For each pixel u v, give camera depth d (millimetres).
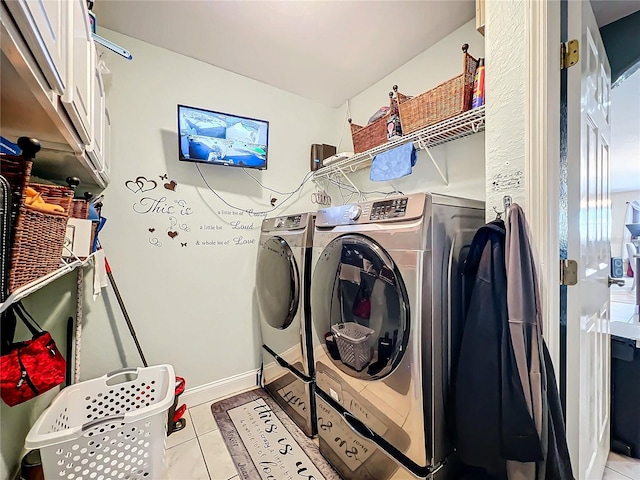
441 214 1160
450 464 1172
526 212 1075
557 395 1034
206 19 1782
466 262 1143
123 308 1856
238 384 2369
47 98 731
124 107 1945
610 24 1658
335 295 1470
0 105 764
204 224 2242
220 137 2125
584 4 1168
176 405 1872
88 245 1201
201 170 2227
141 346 2025
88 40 1124
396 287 1157
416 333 1094
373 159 2062
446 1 1659
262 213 2496
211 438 1777
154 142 2047
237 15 1751
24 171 628
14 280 603
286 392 1996
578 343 1123
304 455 1628
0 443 1111
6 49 539
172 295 2125
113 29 1871
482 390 1017
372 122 2150
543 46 1054
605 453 1546
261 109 2475
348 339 1386
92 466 1224
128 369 1746
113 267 1928
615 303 4191
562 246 1131
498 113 1163
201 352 2232
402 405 1144
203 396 2217
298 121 2686
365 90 2596
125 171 1954
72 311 1808
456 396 1080
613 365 1713
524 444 943
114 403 1674
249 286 2436
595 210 1371
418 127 1757
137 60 1978
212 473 1512
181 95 2131
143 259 2023
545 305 1062
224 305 2326
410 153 1825
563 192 1128
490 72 1188
